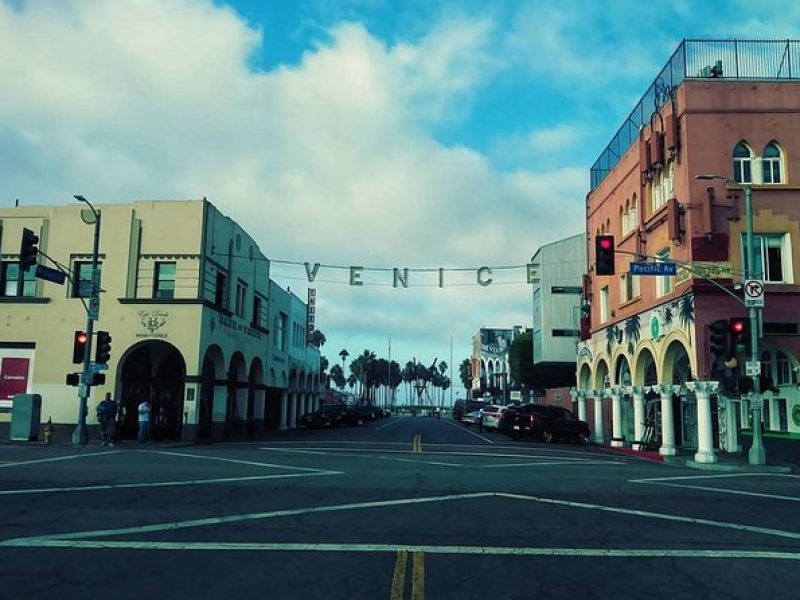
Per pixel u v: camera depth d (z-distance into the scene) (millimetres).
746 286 22812
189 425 30797
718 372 23062
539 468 19609
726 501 13484
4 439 29391
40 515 10719
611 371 34969
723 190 25750
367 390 132000
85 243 32531
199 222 32344
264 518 10688
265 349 43344
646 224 30047
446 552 8570
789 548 9109
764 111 26188
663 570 7883
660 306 28188
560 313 48969
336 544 8930
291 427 52750
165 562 7895
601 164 38438
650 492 14539
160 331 31562
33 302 32188
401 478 15961
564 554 8578
